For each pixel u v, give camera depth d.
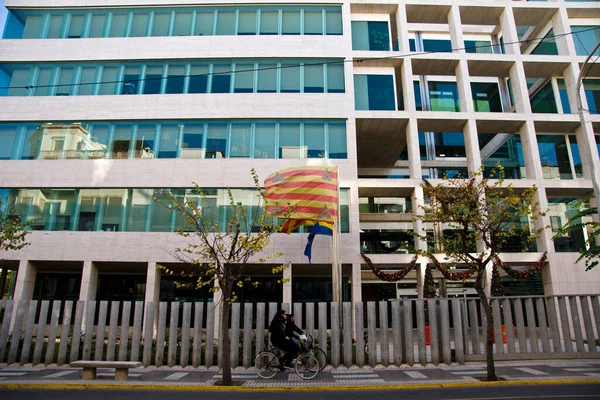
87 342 13.64
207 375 12.03
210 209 21.02
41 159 21.88
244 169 21.45
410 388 10.31
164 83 22.95
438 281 22.97
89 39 23.55
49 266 22.70
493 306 14.62
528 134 22.39
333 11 24.17
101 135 22.19
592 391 9.59
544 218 21.59
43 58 23.22
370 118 22.27
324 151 21.77
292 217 17.53
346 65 22.97
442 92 29.75
